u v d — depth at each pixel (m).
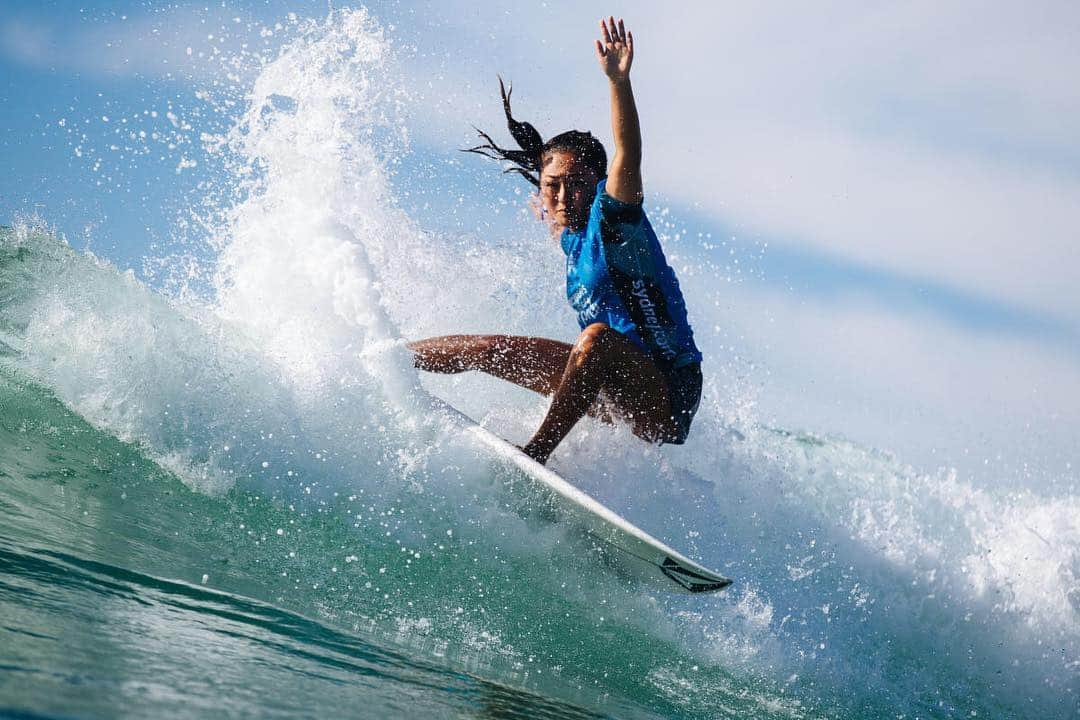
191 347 14.74
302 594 10.52
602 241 15.00
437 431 14.72
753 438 20.12
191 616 8.20
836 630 15.77
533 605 12.97
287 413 14.53
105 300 15.08
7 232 15.82
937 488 20.97
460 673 9.06
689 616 14.09
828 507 18.23
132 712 5.43
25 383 14.09
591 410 16.00
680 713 10.64
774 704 12.40
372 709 6.92
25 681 5.49
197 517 12.26
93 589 8.10
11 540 8.81
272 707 6.27
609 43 13.93
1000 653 16.72
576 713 8.88
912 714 13.94
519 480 14.17
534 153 16.59
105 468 12.74
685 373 15.79
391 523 13.78
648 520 15.87
